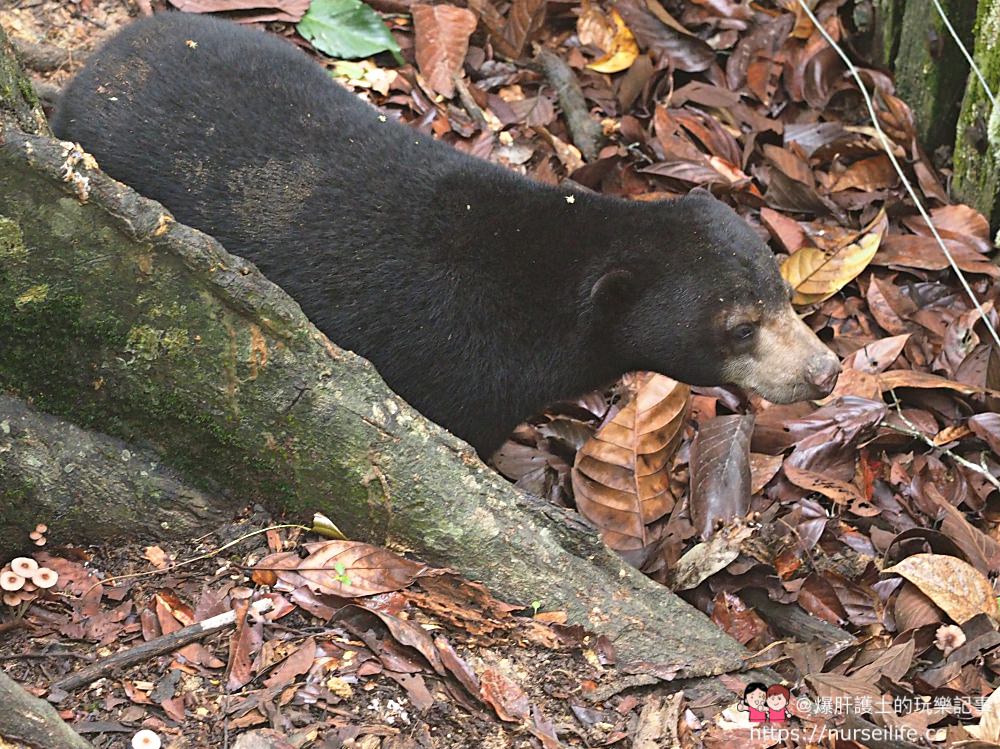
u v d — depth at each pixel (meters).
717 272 3.05
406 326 2.97
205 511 2.78
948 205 3.53
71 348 2.71
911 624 2.97
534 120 3.59
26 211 2.66
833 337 3.40
